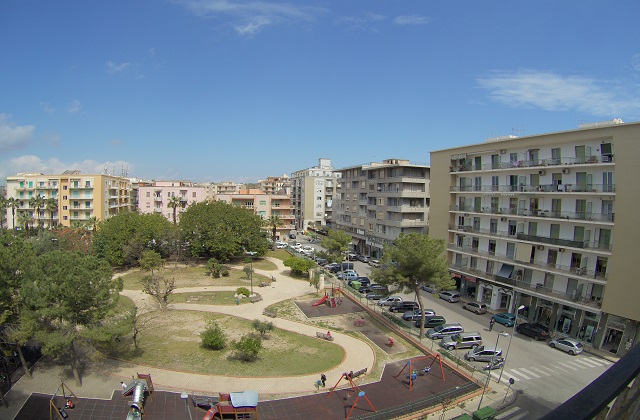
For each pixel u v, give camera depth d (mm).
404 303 51719
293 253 89625
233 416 26500
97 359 32688
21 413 26062
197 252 76688
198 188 118062
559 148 45906
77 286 27969
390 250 43188
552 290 45906
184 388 30297
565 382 33469
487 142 54156
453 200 60250
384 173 82250
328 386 31359
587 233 42938
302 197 134750
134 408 25906
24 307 28750
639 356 4031
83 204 102750
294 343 40281
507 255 51688
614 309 39219
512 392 31594
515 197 50906
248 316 48562
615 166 39719
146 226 73375
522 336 43969
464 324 47250
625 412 4688
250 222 78875
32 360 33781
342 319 48281
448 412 28594
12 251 29125
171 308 50781
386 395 30234
